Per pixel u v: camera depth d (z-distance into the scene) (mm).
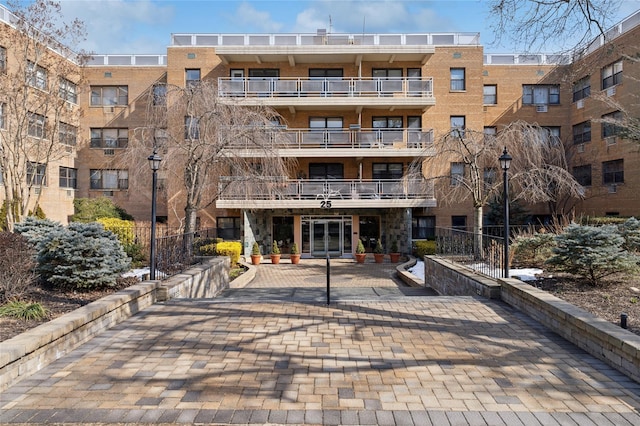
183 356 5352
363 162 24281
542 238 10617
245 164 16000
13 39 18469
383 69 24625
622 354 4758
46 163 19766
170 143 14680
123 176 27016
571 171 25453
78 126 26031
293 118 24250
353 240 24062
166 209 26828
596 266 7926
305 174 24141
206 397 4227
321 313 7430
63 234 8500
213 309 7758
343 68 24578
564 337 6016
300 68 24500
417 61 24516
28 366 4758
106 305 6465
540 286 8242
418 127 24469
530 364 5059
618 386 4445
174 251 11273
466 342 5852
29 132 20062
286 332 6328
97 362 5164
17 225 12844
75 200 25328
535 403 4090
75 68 23578
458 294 10484
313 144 22938
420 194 21984
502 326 6602
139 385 4508
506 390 4367
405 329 6465
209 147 14477
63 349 5406
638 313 6309
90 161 26875
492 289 8445
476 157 15016
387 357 5293
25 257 7941
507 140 14680
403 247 22359
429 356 5324
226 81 22344
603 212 22969
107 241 8852
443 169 22953
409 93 23547
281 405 4062
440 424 3725
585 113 24500
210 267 11797
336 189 22156
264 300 8531
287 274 17547
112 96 27000
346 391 4352
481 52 24594
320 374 4777
